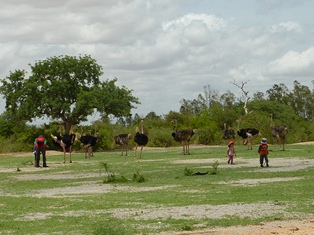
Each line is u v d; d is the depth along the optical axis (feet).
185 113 329.52
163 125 289.94
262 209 57.93
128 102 237.25
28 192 80.64
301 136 263.08
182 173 102.27
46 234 47.47
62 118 229.86
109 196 71.41
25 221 53.88
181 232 47.57
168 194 72.08
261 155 110.52
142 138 152.35
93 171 115.34
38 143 132.87
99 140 226.79
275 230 47.52
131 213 57.16
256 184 80.89
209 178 91.71
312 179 86.94
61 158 169.99
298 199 64.44
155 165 124.06
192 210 58.18
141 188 81.00
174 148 222.28
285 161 124.16
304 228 48.26
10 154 215.51
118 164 130.93
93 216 55.83
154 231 48.06
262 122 251.60
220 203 62.44
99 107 222.69
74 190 81.61
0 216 56.90
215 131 263.49
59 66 228.63
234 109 337.31
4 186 90.79
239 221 51.83
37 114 226.58
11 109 228.63
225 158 138.51
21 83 228.63
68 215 56.90
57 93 228.84
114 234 46.68
